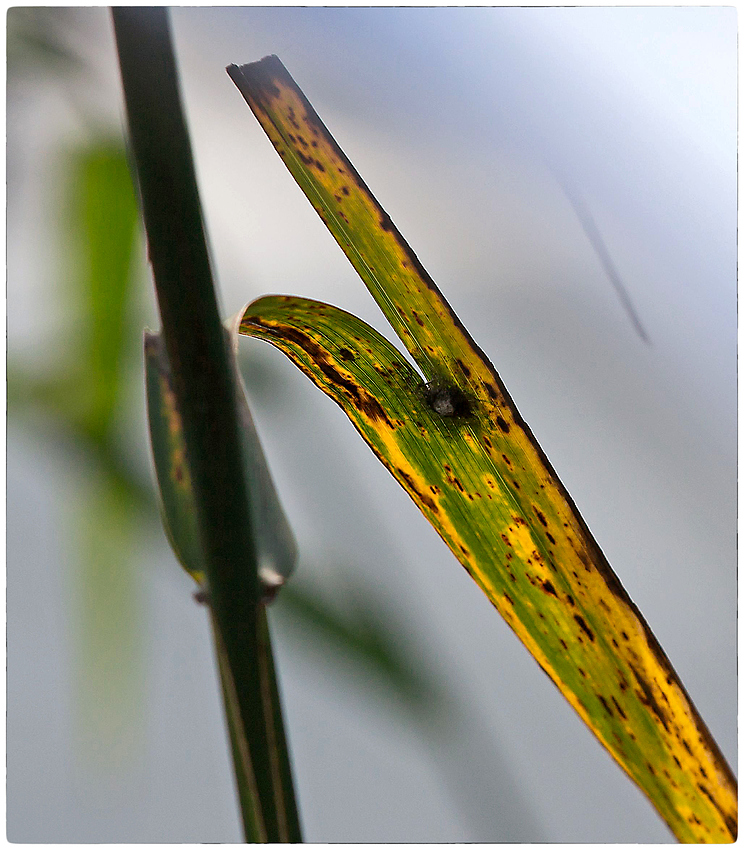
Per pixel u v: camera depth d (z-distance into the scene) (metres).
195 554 0.49
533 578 0.51
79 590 0.56
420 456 0.51
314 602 0.54
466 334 0.51
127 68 0.48
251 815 0.49
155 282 0.49
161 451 0.50
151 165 0.48
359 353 0.51
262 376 0.60
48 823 0.63
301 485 0.63
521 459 0.51
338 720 0.65
